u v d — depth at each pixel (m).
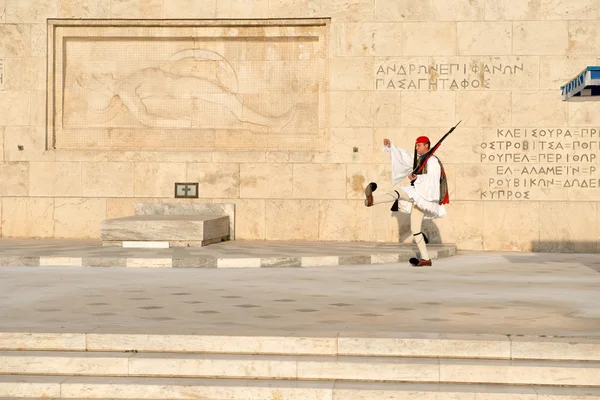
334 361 8.71
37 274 15.46
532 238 20.83
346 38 21.36
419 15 21.16
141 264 16.75
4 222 21.98
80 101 22.28
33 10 22.00
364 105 21.33
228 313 10.96
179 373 8.78
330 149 21.42
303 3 21.52
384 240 21.25
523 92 20.92
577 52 20.83
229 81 22.11
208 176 21.70
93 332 9.30
